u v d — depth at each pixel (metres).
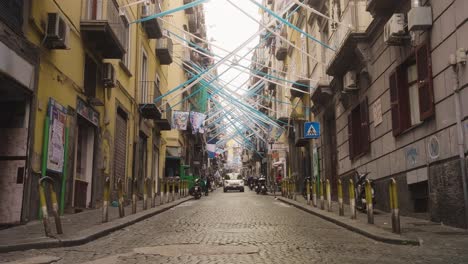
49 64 12.35
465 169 9.51
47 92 12.26
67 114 13.70
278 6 25.41
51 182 9.23
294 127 31.41
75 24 14.30
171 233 10.17
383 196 14.55
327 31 22.27
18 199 10.98
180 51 36.97
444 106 10.44
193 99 45.72
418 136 11.96
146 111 23.88
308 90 26.48
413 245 8.17
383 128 14.59
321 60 22.44
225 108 39.19
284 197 25.09
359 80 17.00
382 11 13.78
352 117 18.05
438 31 10.64
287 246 8.18
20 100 11.28
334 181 22.50
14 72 10.34
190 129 40.72
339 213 13.18
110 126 18.12
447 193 10.34
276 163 39.59
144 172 25.39
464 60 9.48
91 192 16.16
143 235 9.94
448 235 9.00
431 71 11.02
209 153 56.06
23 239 8.35
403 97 13.02
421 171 11.77
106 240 9.18
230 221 12.68
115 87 18.58
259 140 57.72
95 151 16.39
